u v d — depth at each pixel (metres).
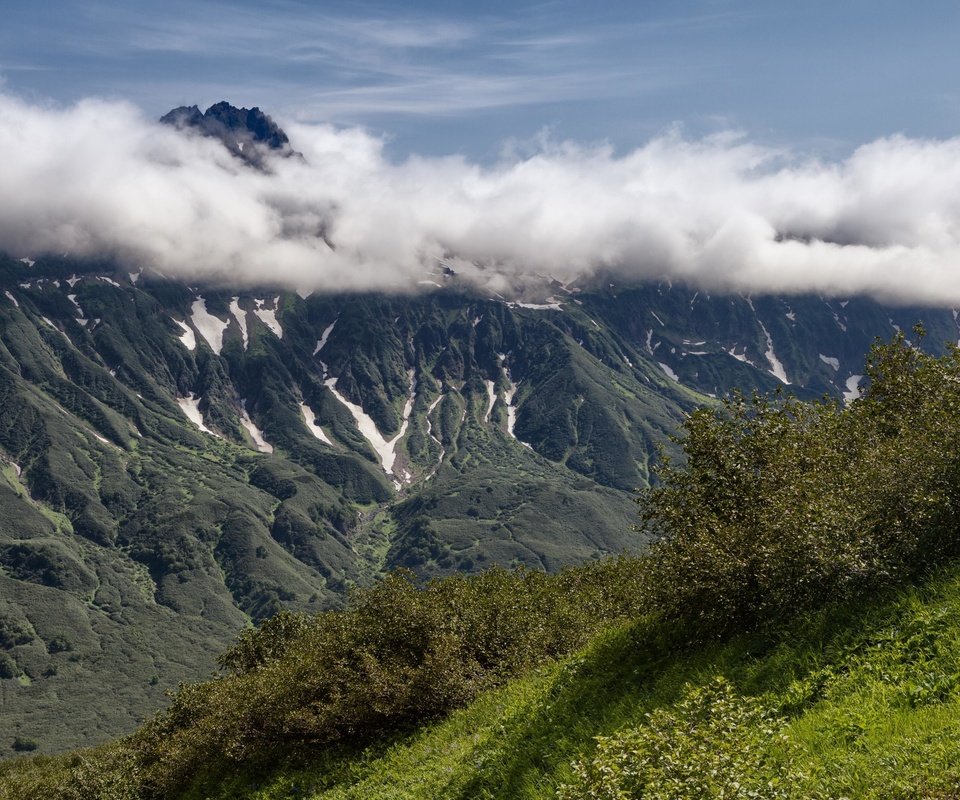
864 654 12.85
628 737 10.66
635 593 20.36
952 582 13.34
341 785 22.58
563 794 10.44
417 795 17.84
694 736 10.28
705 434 18.44
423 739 22.48
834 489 16.17
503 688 23.08
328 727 25.34
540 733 16.84
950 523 14.62
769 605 15.29
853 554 14.22
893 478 15.40
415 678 24.38
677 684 15.14
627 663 17.72
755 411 19.23
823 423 19.97
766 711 12.23
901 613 13.32
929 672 11.65
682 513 17.92
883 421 19.81
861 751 10.44
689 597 16.84
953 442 15.36
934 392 18.97
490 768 16.56
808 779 9.89
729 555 15.85
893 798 9.27
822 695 12.41
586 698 17.20
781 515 15.61
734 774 9.36
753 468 18.20
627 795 9.60
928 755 9.74
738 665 14.56
